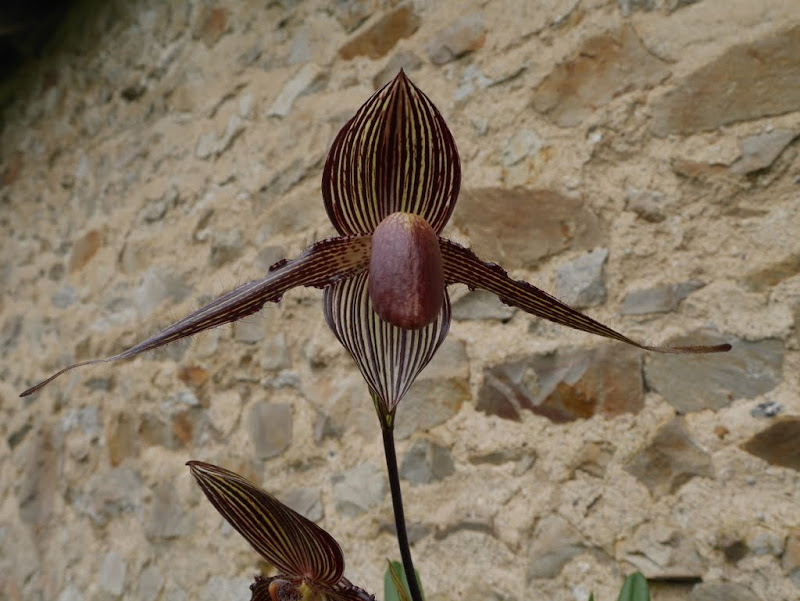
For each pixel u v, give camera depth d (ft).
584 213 1.69
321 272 0.97
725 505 1.40
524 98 1.86
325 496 2.02
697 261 1.52
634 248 1.61
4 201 3.93
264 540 1.08
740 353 1.44
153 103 3.09
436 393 1.85
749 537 1.36
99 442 2.83
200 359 2.51
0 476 3.33
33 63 3.97
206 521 2.31
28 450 3.21
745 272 1.46
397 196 0.95
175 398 2.56
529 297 0.96
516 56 1.90
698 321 1.50
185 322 0.89
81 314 3.13
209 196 2.69
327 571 1.08
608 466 1.55
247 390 2.34
